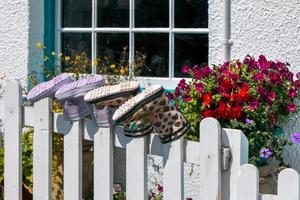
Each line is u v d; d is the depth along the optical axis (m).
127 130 4.38
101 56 6.84
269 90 5.33
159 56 6.50
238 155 4.01
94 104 4.49
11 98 5.28
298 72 5.56
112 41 6.77
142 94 4.16
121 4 6.70
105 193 4.68
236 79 5.32
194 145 4.21
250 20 5.83
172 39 6.42
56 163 6.18
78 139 4.83
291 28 5.64
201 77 5.48
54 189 6.21
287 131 5.66
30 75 7.01
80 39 6.97
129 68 6.52
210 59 6.06
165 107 4.20
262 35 5.78
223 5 5.93
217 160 4.05
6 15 7.14
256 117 5.27
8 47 7.16
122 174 6.43
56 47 7.09
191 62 6.32
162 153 4.37
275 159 5.61
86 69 6.83
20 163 5.29
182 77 6.38
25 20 7.00
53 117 5.03
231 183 4.05
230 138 4.04
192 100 5.39
